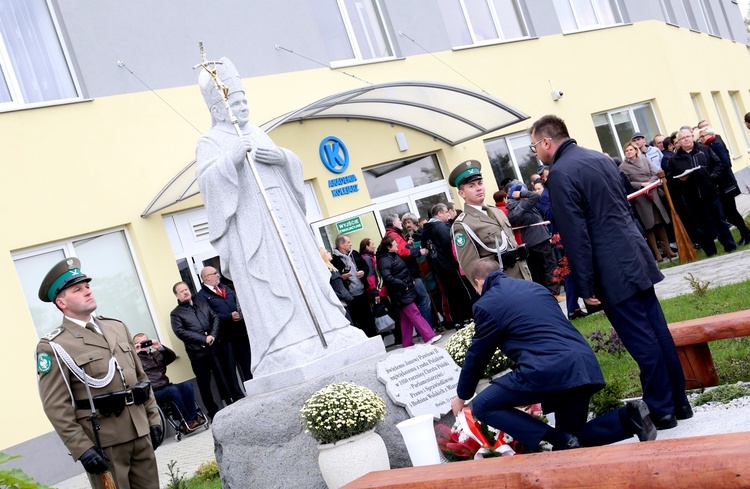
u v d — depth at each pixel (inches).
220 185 301.4
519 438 227.3
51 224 530.0
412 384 277.1
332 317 304.8
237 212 301.4
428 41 778.2
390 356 279.7
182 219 590.2
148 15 601.6
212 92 313.0
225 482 280.1
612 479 162.2
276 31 669.9
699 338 273.4
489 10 847.7
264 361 295.1
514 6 871.1
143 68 591.2
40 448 489.4
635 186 617.6
